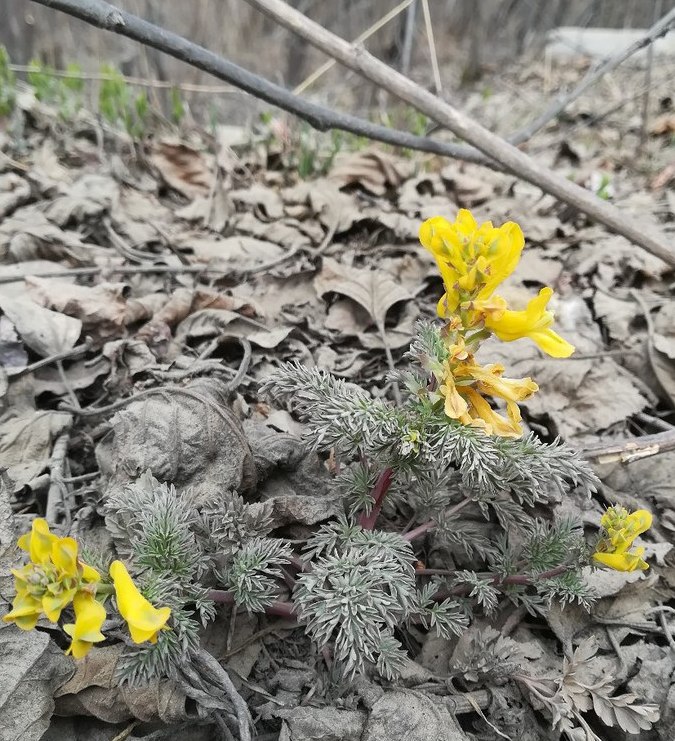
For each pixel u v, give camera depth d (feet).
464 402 0.40
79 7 0.58
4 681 0.44
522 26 3.33
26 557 0.52
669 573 0.63
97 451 0.64
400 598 0.46
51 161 1.26
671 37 2.59
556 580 0.54
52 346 0.76
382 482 0.52
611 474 0.72
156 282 0.93
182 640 0.44
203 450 0.57
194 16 2.61
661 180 1.46
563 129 1.98
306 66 2.84
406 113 1.77
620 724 0.50
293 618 0.56
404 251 1.06
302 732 0.48
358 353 0.83
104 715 0.48
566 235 1.16
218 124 1.82
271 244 1.07
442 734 0.48
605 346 0.90
